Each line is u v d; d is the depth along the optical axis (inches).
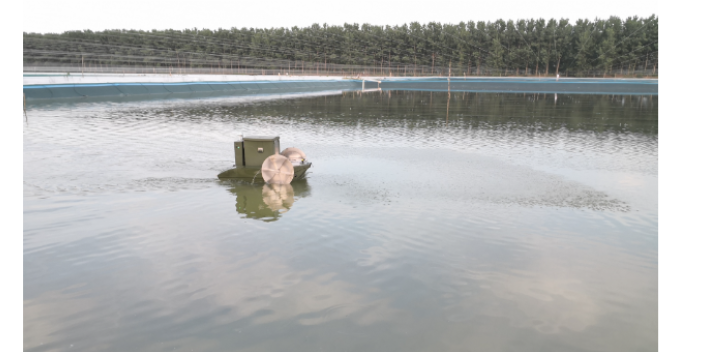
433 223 285.7
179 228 270.1
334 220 288.7
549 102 1610.5
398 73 4552.2
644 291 199.2
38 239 248.7
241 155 397.4
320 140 665.6
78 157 495.2
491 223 288.2
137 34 3998.5
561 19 4785.9
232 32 5201.8
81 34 3543.3
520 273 215.2
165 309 177.5
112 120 865.5
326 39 5196.9
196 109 1163.9
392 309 179.3
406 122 927.0
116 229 266.2
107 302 182.4
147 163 468.4
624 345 158.4
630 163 497.7
